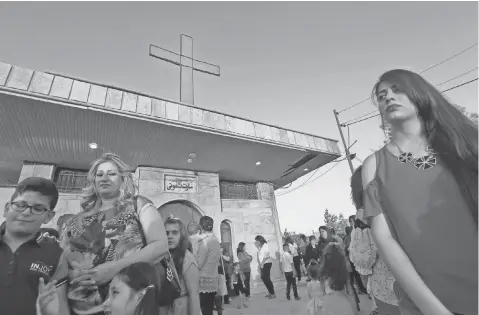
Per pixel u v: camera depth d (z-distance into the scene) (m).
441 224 0.63
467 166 0.63
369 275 2.27
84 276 1.05
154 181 8.81
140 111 5.91
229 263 6.62
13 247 1.02
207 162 9.16
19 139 6.45
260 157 9.12
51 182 1.14
